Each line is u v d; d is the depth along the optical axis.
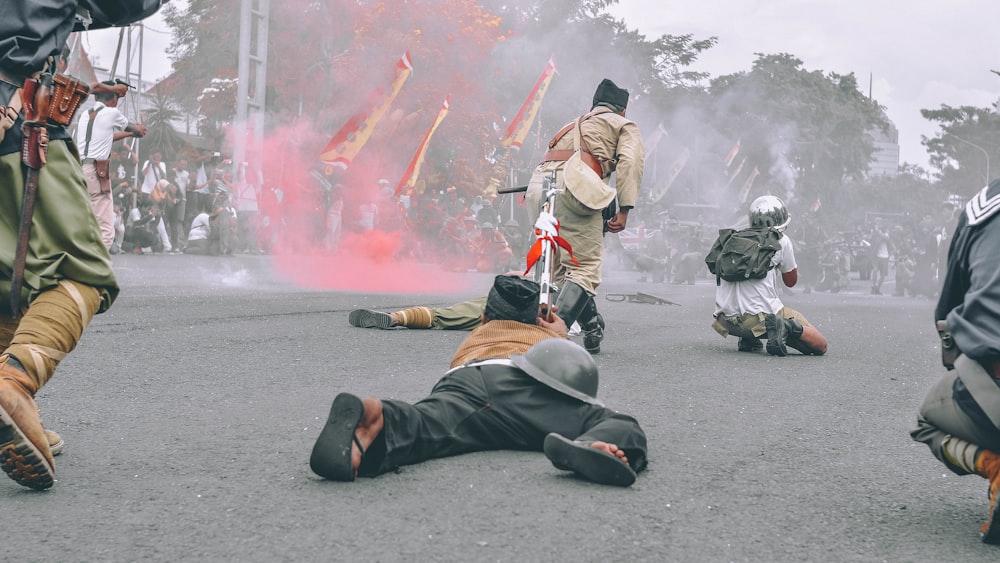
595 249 6.74
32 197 3.08
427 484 3.21
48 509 2.92
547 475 3.36
